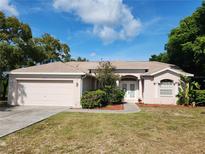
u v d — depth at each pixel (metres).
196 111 16.48
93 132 9.41
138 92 25.05
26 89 19.25
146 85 22.03
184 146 7.56
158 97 21.67
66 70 18.88
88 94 18.17
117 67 25.17
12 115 13.75
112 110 16.81
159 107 18.97
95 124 11.10
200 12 21.88
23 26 27.64
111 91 21.34
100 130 9.78
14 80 19.33
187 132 9.56
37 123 11.30
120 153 6.80
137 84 25.30
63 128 10.16
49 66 19.88
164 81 21.67
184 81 21.03
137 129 10.06
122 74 24.95
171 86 21.53
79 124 11.09
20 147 7.26
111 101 21.06
